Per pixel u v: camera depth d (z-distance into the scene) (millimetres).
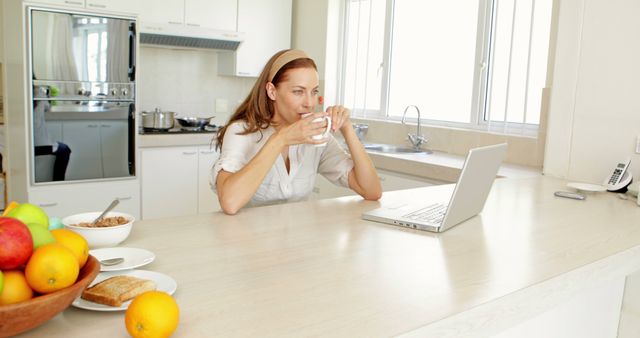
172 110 4758
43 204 3604
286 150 2033
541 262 1348
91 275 892
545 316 1703
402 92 4348
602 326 1980
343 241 1460
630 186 2250
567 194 2203
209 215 1704
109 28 3680
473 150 1548
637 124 2428
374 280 1168
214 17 4488
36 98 3479
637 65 2408
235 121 2002
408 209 1834
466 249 1432
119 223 1406
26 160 3514
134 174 3943
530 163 3379
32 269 811
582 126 2623
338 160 2105
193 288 1089
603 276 1414
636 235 1648
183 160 4242
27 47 3410
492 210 1925
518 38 3479
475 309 1041
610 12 2482
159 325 828
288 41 4938
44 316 815
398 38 4336
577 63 2615
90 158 3740
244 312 978
